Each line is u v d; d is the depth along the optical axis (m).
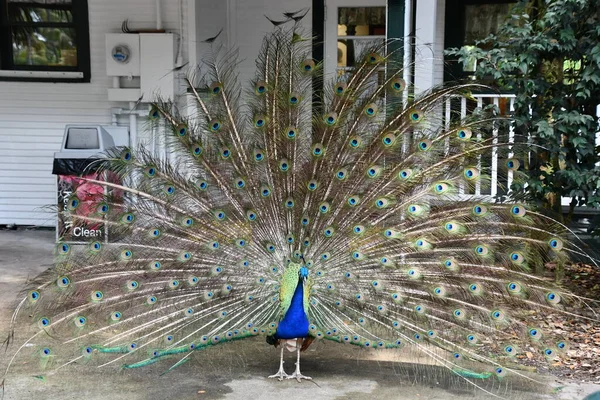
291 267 5.23
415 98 5.57
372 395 5.23
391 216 5.49
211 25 10.46
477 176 5.52
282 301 5.19
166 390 5.30
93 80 10.75
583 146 7.35
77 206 5.51
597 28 7.00
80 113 10.85
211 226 5.52
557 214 7.05
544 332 5.74
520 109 7.57
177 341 5.23
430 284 5.36
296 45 5.82
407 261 5.42
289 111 5.60
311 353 6.18
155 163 5.67
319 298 5.35
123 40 10.29
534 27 7.95
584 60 7.38
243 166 5.59
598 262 8.45
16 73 10.82
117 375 5.57
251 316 5.34
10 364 5.61
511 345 5.29
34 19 10.80
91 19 10.62
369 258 5.38
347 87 5.57
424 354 5.55
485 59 7.48
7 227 11.09
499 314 5.26
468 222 5.52
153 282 5.38
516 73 7.61
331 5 10.68
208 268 5.42
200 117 5.76
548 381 5.52
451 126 5.65
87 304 5.21
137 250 5.46
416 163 5.54
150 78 10.30
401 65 5.86
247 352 6.16
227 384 5.43
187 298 5.38
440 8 10.05
